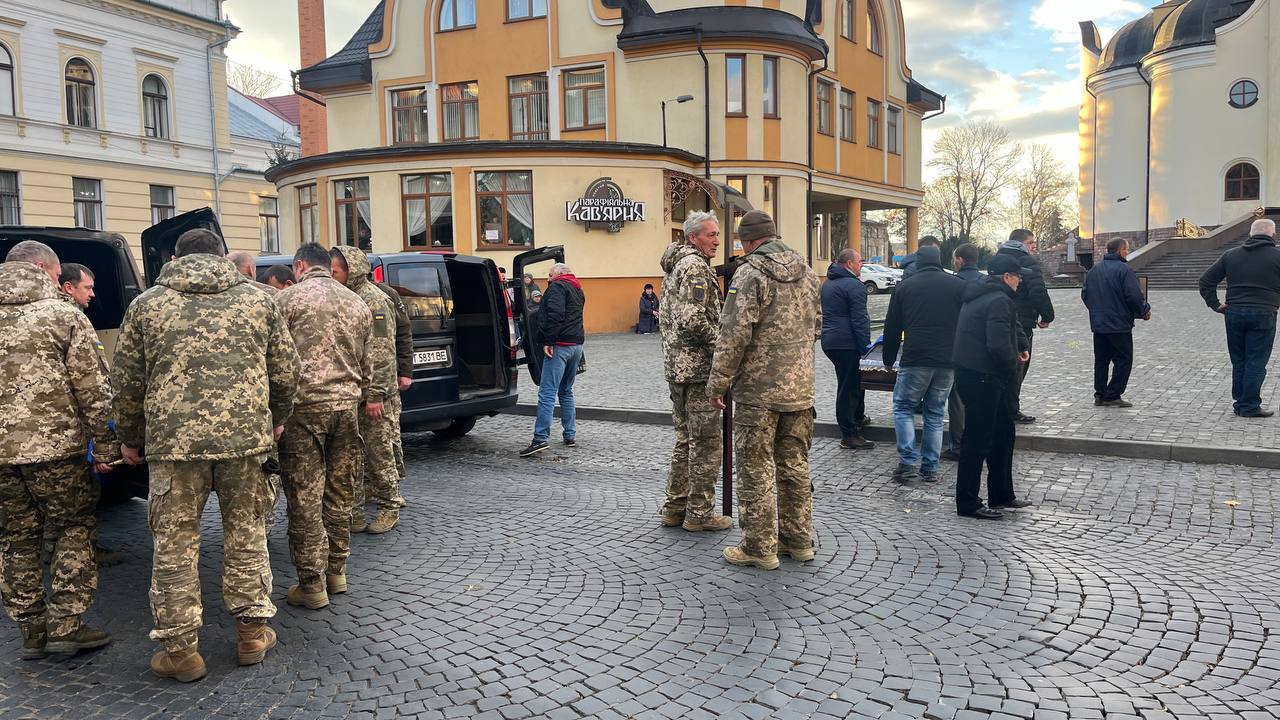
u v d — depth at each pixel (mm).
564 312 8336
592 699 3408
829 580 4664
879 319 21906
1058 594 4395
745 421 4836
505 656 3797
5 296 3711
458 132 28594
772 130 25797
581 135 26953
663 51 25562
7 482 3707
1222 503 6000
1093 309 9070
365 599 4500
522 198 22844
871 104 32281
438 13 28375
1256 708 3252
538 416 8344
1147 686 3432
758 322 4754
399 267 7926
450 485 7109
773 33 25094
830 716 3250
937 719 3219
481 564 5016
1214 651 3717
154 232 6836
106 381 3840
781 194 26109
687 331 5324
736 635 3975
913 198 35688
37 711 3396
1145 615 4109
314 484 4340
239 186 34156
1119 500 6152
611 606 4344
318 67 29922
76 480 3826
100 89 29047
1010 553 5059
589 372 14234
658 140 26000
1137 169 43938
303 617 4277
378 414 5543
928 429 6949
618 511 6168
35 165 27281
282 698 3469
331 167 23578
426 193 22906
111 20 29297
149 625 4223
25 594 3818
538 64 27203
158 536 3576
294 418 4281
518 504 6410
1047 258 65500
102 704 3443
